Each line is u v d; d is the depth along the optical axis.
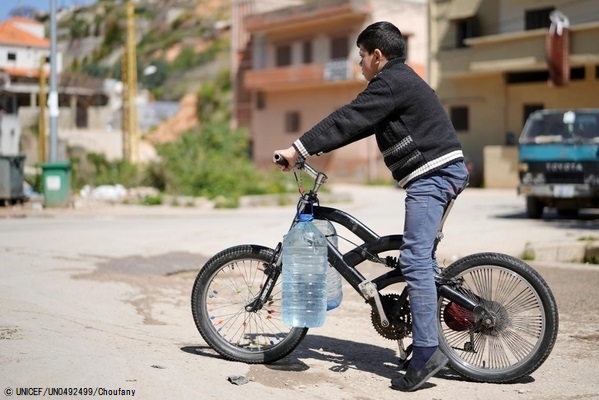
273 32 45.25
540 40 29.64
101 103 52.84
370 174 39.66
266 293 5.12
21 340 5.17
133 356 4.95
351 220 4.88
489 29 32.84
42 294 7.41
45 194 19.52
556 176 15.22
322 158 41.91
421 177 4.59
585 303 7.15
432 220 4.58
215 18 84.38
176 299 7.42
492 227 13.85
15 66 47.00
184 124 62.44
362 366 5.14
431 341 4.59
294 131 44.22
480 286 4.91
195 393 4.29
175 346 5.42
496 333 4.80
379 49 4.70
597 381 4.86
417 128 4.57
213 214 18.14
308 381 4.75
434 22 34.53
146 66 75.75
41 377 4.38
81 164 26.78
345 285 8.17
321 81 40.84
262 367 5.02
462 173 4.65
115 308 6.90
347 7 39.38
